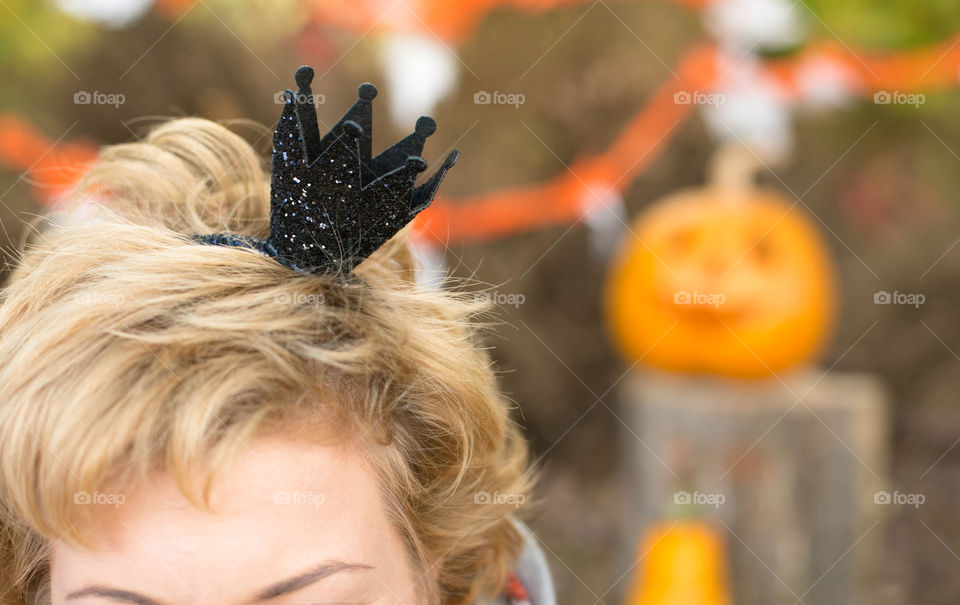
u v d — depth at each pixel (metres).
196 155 1.58
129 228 1.32
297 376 1.14
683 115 4.49
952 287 5.46
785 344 3.66
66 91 3.63
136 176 1.55
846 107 5.07
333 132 1.22
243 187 1.58
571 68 4.68
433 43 4.19
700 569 3.33
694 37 4.74
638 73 4.68
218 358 1.13
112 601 1.13
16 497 1.15
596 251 5.09
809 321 3.69
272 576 1.13
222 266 1.22
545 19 4.68
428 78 4.32
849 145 5.30
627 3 4.71
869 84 4.15
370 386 1.24
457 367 1.37
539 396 5.08
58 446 1.09
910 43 4.07
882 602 3.94
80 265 1.27
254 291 1.20
